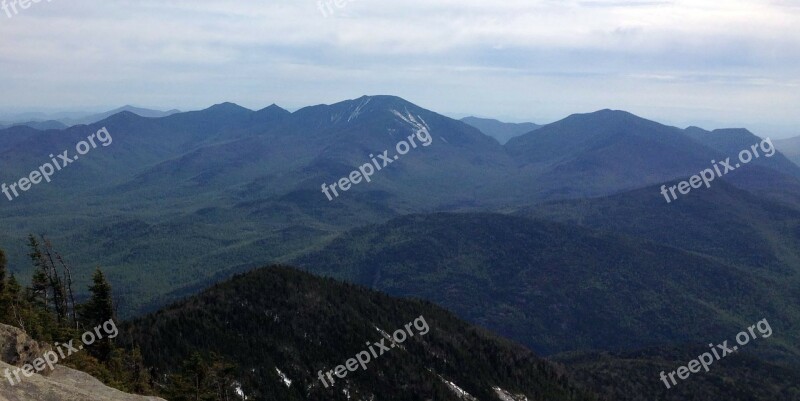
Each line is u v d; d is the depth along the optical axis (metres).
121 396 49.75
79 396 43.28
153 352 85.62
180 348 88.81
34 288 81.38
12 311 68.38
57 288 83.31
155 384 77.69
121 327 91.12
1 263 71.25
